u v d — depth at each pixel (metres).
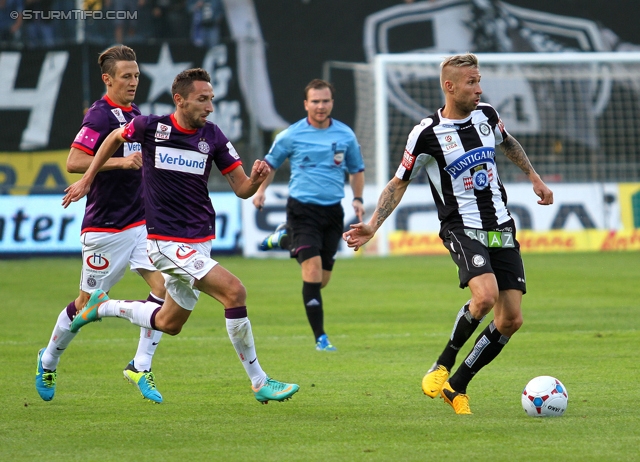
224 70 73.81
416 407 20.89
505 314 19.92
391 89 79.19
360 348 30.23
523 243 69.81
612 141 82.56
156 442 17.53
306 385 23.78
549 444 17.03
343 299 44.16
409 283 50.75
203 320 37.91
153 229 20.27
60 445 17.33
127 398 22.22
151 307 20.95
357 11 81.00
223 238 68.12
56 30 75.38
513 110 81.50
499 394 22.30
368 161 77.25
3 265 62.03
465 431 18.23
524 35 83.00
